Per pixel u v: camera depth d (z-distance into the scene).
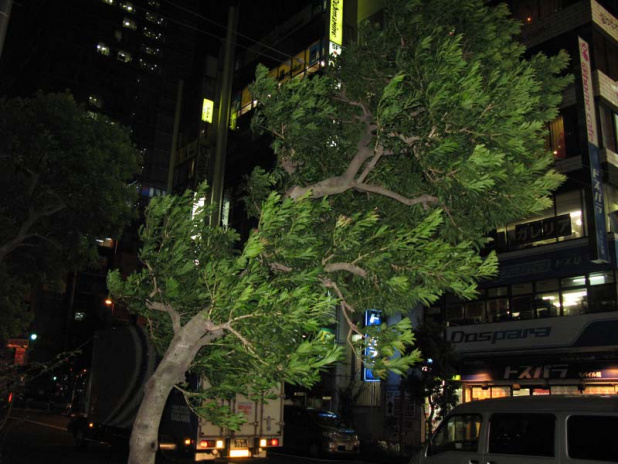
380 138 5.65
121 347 16.14
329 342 4.59
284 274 4.94
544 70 6.66
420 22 6.24
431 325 20.91
